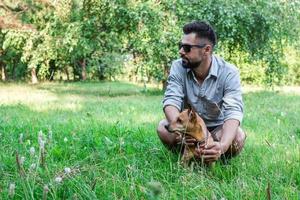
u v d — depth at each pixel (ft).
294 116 22.75
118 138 13.16
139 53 42.55
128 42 42.75
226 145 9.82
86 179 8.60
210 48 10.41
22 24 46.55
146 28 39.47
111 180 8.74
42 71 48.93
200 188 8.44
